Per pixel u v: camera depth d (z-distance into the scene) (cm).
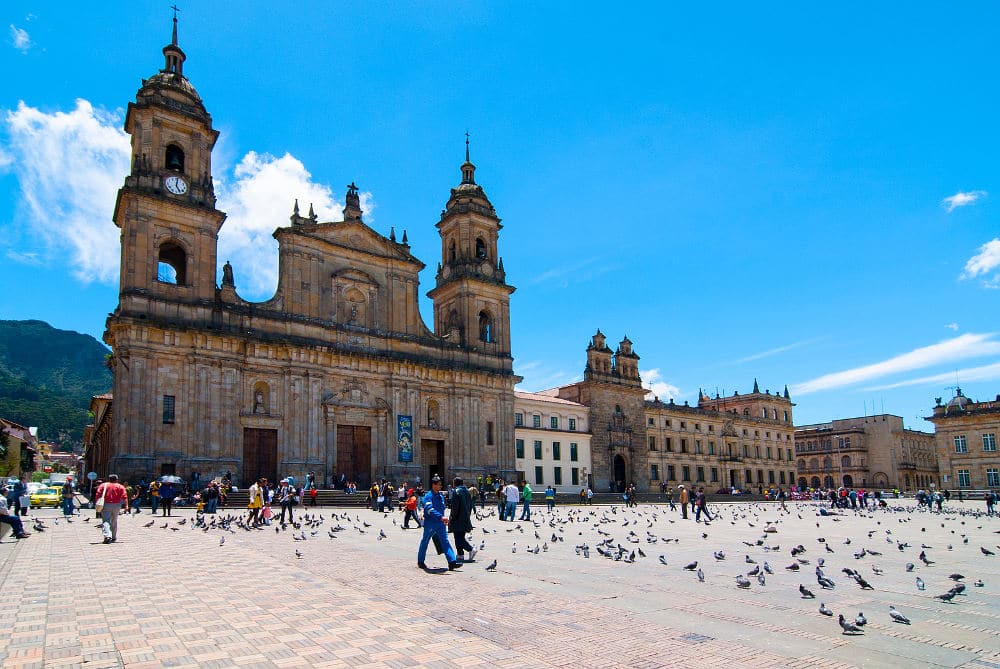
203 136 6006
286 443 5959
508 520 4116
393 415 6681
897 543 2597
